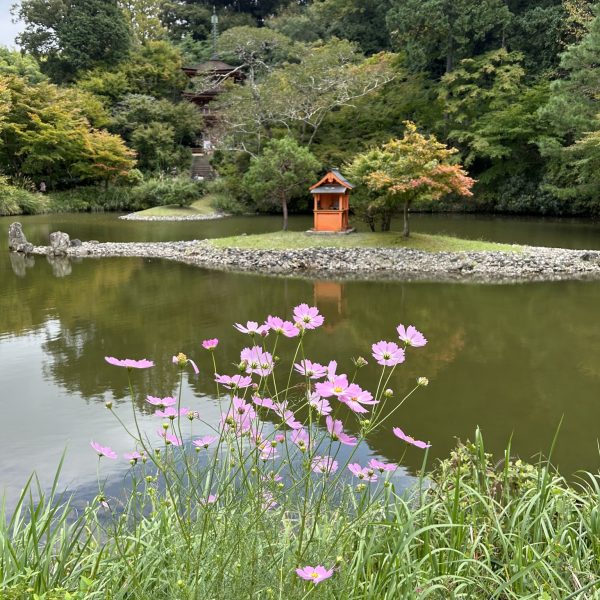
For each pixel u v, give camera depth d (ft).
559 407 14.28
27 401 14.48
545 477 5.92
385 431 12.66
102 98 95.76
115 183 86.07
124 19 111.96
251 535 4.17
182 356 4.17
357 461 11.00
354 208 45.29
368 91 75.00
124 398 14.60
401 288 30.12
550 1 75.61
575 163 52.80
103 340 20.24
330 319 23.68
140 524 5.05
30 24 105.29
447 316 24.17
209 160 91.66
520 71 71.05
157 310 24.98
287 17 118.73
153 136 90.38
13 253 42.47
